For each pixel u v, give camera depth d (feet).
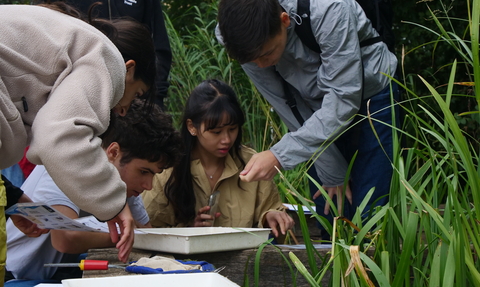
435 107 11.36
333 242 4.43
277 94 8.20
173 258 5.22
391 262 5.02
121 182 4.44
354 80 6.78
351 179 7.81
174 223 8.00
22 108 4.24
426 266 4.66
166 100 13.34
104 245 6.31
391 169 7.33
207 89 7.79
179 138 6.84
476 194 4.32
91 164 4.16
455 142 4.60
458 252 3.99
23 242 6.66
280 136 11.34
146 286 3.63
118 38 4.99
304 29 7.02
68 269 6.93
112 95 4.33
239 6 6.64
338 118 6.86
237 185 8.13
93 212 4.32
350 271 3.96
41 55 4.21
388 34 7.61
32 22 4.30
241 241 5.27
